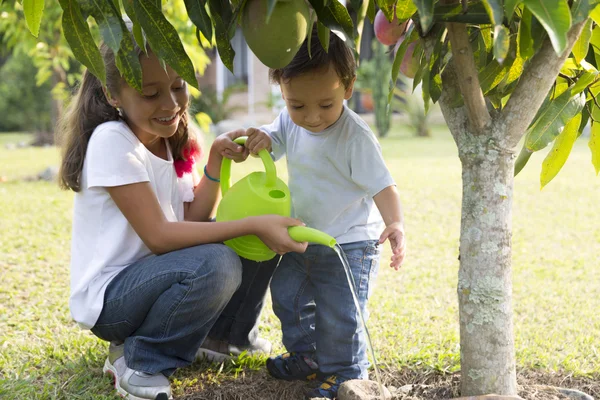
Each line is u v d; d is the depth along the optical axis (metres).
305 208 2.06
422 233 4.23
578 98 1.65
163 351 1.86
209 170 2.12
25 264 3.34
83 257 1.94
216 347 2.20
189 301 1.80
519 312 2.76
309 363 2.06
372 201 2.08
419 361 2.15
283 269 2.08
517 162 1.81
